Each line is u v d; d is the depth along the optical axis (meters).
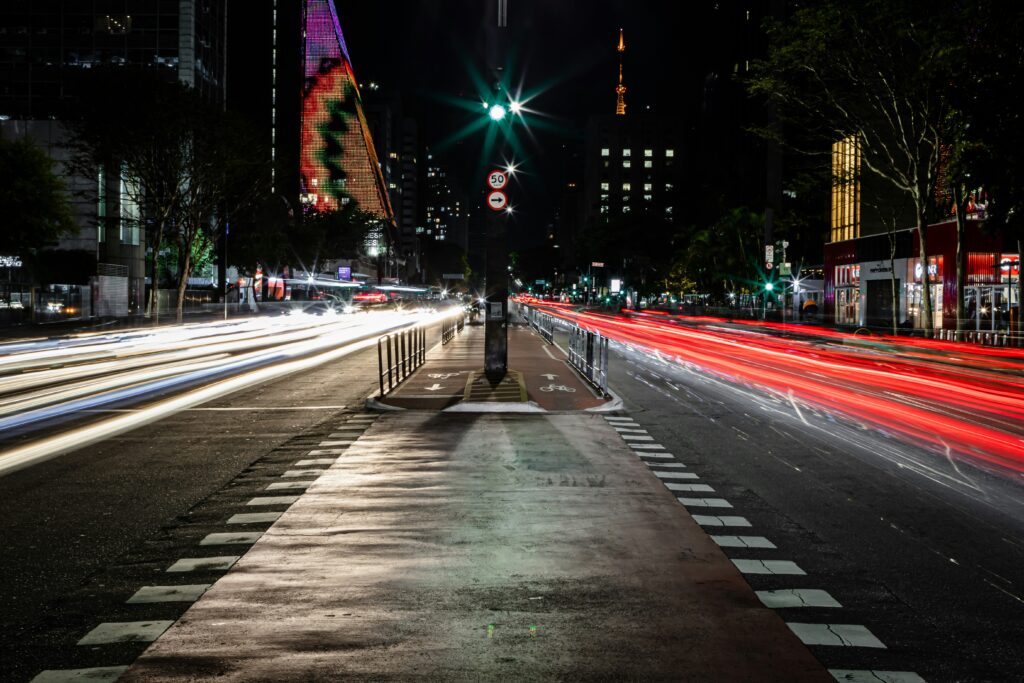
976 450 11.38
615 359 29.23
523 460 10.38
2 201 46.75
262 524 7.28
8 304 48.62
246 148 53.44
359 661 4.39
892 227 45.41
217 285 89.06
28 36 79.62
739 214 73.94
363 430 12.82
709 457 10.73
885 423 13.98
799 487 8.96
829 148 68.44
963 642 4.73
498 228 18.02
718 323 63.66
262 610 5.15
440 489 8.70
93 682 4.13
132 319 55.25
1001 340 34.03
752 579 5.83
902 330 41.22
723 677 4.21
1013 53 21.69
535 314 50.41
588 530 7.11
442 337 35.78
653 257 113.56
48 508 7.89
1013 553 6.55
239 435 12.38
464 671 4.27
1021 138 21.38
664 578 5.82
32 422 13.84
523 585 5.65
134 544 6.66
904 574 5.98
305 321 63.78
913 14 29.80
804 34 34.06
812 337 44.25
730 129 112.56
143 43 80.38
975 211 41.91
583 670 4.29
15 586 5.64
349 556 6.31
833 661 4.43
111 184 67.19
